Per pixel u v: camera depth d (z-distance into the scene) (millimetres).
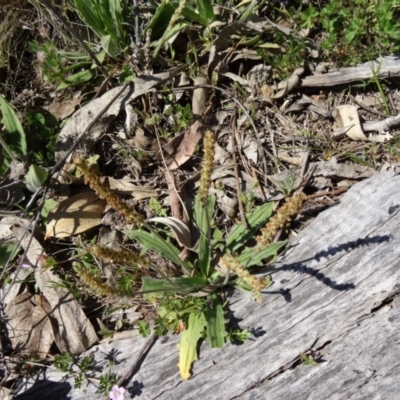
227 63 572
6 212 523
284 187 507
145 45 562
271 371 444
